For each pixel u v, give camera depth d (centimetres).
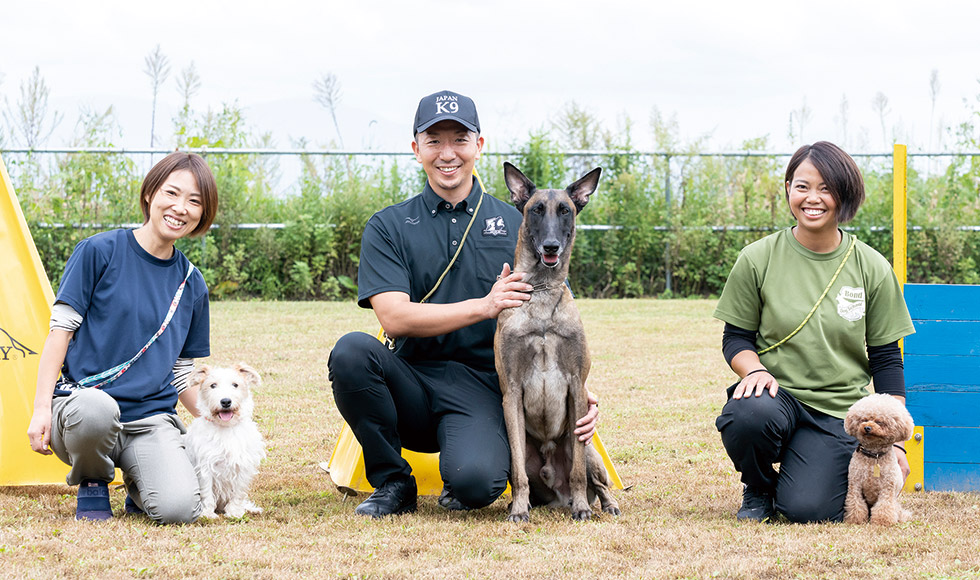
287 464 513
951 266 1314
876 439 366
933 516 396
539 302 417
